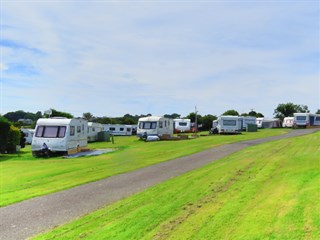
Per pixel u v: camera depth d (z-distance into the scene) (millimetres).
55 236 6695
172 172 13609
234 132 45969
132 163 16969
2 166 17953
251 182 10000
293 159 14117
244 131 52344
